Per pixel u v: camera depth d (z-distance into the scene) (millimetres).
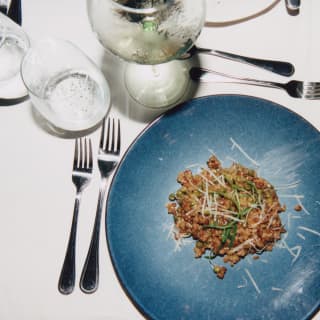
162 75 719
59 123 685
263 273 591
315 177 632
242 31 744
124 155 652
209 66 726
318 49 728
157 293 583
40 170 686
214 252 601
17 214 665
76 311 602
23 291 620
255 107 668
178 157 656
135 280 589
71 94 698
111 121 698
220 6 744
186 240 614
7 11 781
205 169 650
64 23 772
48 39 674
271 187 630
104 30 615
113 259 601
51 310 605
